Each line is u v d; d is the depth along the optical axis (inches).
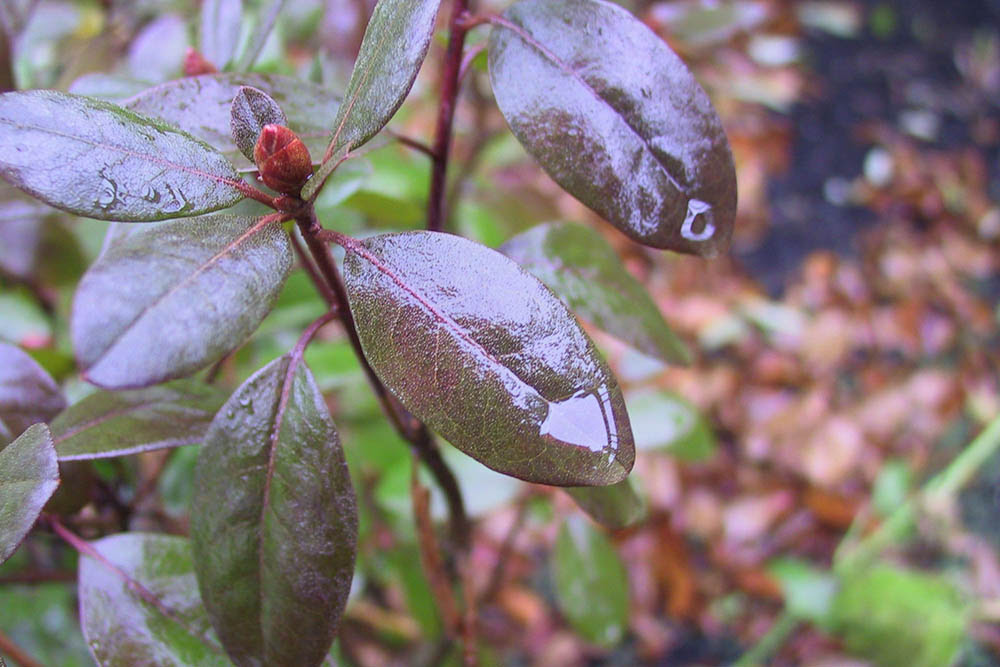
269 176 8.7
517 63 9.8
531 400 8.4
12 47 13.7
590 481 8.2
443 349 8.5
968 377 37.0
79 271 15.3
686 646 30.3
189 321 8.1
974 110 48.3
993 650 28.5
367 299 8.7
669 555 30.1
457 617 13.3
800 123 47.1
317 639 9.3
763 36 31.9
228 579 9.3
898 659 25.6
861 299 39.5
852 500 32.3
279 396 9.4
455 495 12.5
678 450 17.3
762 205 42.5
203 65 11.2
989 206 43.7
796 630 29.7
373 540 19.1
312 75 12.5
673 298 36.4
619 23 9.7
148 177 8.5
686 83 9.5
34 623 17.4
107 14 19.3
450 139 11.0
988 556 31.0
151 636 10.2
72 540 10.6
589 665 29.9
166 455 13.2
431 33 8.7
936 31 52.2
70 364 13.6
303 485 9.3
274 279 8.5
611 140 9.5
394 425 11.5
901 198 43.8
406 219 14.7
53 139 8.4
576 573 17.1
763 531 31.8
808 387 36.0
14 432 10.7
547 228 11.5
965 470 30.4
